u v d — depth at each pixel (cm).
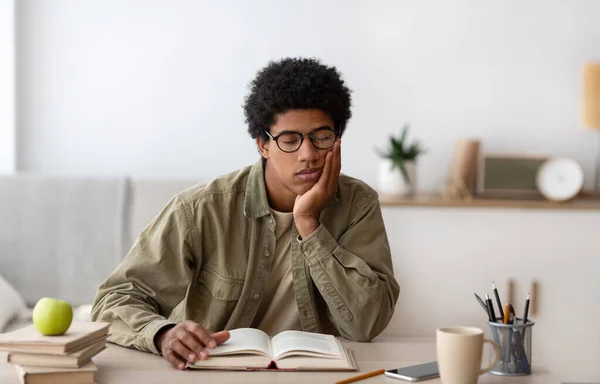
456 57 362
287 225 173
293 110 157
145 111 363
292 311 175
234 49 362
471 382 122
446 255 329
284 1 361
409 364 142
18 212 324
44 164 362
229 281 172
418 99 362
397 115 363
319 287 163
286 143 159
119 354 148
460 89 363
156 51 362
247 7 361
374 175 363
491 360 136
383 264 170
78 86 361
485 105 363
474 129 364
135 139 364
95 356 146
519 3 361
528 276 329
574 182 340
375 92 362
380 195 344
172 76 363
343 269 162
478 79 362
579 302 329
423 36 361
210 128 364
